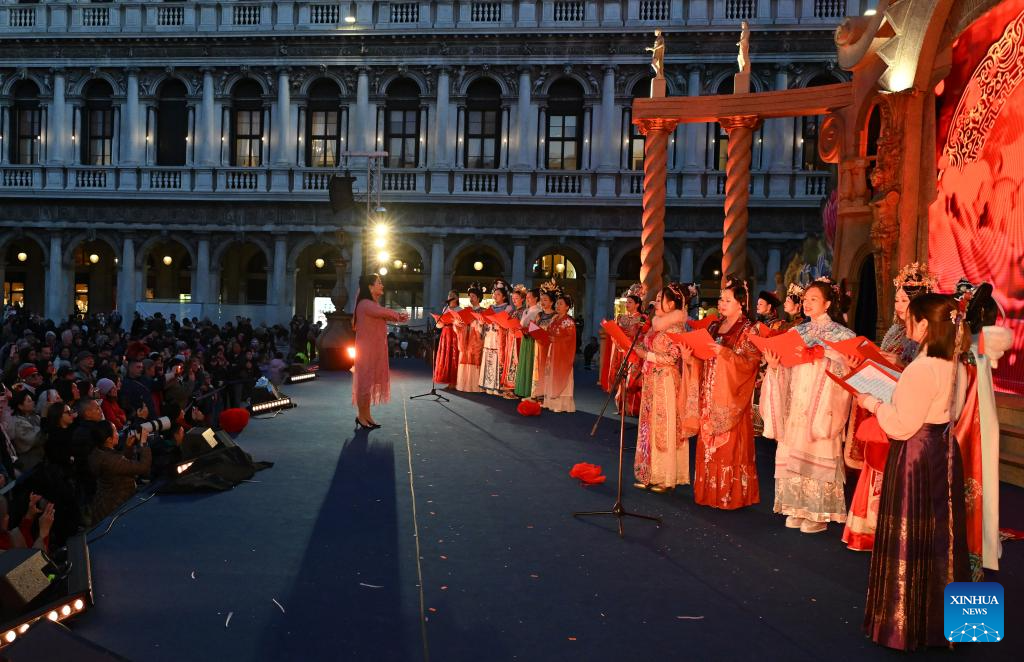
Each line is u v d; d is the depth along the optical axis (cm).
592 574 521
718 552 571
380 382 1055
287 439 967
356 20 3150
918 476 417
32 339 1400
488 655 400
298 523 623
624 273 3244
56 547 657
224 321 2897
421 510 666
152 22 3219
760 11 2992
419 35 3106
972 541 465
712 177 3038
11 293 3556
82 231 3262
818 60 2952
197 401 1129
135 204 3241
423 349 2662
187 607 454
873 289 1092
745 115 1207
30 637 319
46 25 3228
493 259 3356
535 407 1187
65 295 3275
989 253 893
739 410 676
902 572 415
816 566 545
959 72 944
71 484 709
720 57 3011
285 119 3191
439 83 3136
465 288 3372
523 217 3139
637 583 506
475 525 627
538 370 1305
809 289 613
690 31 2998
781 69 2986
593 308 3127
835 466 614
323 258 3434
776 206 2984
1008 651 418
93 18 3234
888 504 424
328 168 3189
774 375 639
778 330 814
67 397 860
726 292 686
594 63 3080
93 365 1076
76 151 3262
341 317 1930
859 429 560
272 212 3212
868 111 1056
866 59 1041
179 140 3278
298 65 3175
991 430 466
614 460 883
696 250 3064
